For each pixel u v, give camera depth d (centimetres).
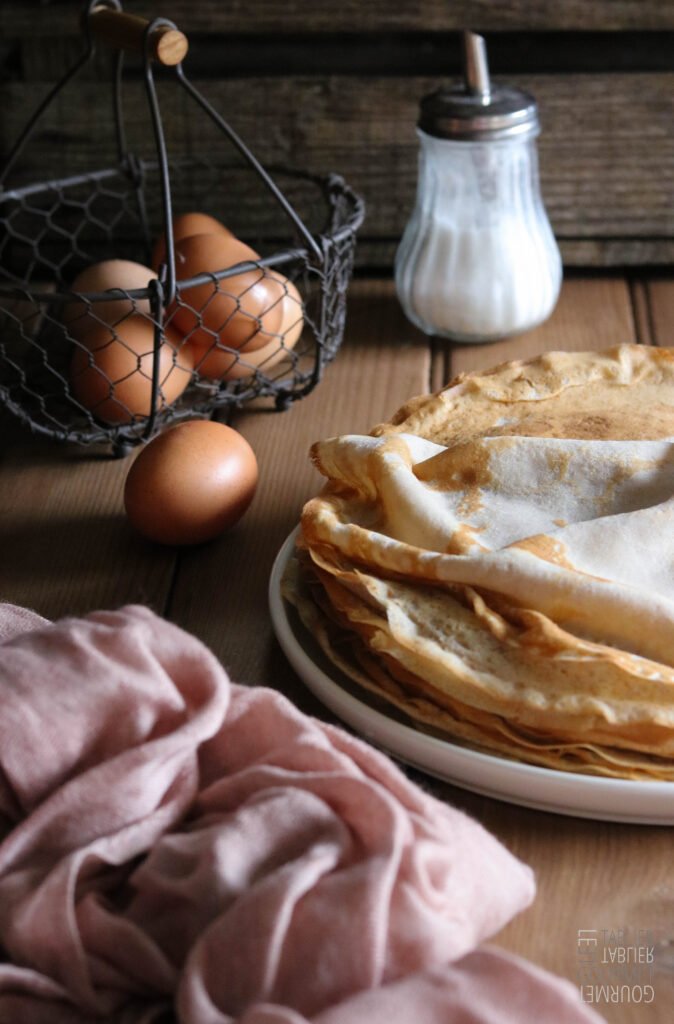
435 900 58
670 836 63
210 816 60
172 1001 57
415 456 71
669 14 95
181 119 98
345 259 88
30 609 74
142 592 75
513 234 90
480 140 88
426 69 98
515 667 63
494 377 75
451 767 64
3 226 100
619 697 62
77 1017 56
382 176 99
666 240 99
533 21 96
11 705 61
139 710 61
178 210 100
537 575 64
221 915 57
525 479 69
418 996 54
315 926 56
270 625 73
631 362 76
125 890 60
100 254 100
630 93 96
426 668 64
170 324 83
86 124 99
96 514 80
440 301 91
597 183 98
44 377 88
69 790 60
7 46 98
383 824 58
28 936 57
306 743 61
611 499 68
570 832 63
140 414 82
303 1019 52
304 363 91
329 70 98
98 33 80
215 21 96
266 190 99
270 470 82
